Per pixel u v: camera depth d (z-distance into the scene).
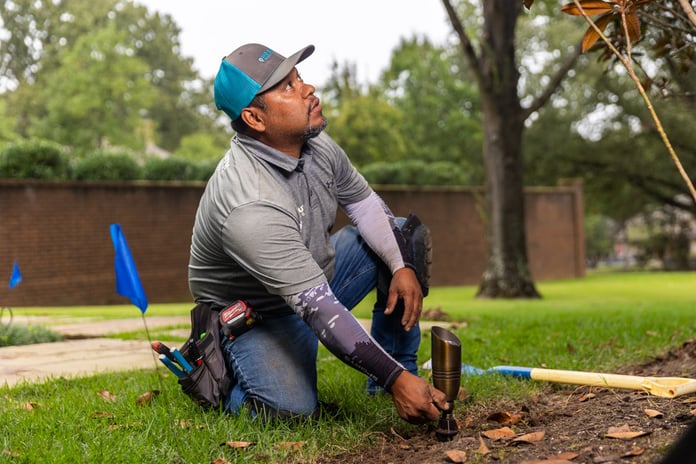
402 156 28.00
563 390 3.59
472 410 3.16
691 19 2.16
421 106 32.38
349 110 26.58
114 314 9.34
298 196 2.94
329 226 3.10
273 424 2.95
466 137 30.42
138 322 7.76
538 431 2.66
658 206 30.14
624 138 23.97
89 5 45.34
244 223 2.74
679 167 2.16
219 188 2.85
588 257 42.19
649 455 2.19
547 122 24.12
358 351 2.64
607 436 2.46
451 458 2.36
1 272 13.95
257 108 2.84
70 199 14.73
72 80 34.97
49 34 45.19
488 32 13.73
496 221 13.88
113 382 4.08
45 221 14.45
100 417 3.16
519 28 25.36
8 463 2.50
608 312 8.46
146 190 15.58
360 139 26.58
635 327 6.14
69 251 14.69
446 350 2.61
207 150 45.62
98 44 35.19
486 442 2.55
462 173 21.30
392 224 3.25
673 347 4.74
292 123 2.84
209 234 2.94
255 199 2.77
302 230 2.95
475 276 20.19
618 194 26.69
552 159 24.39
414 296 3.14
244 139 2.91
